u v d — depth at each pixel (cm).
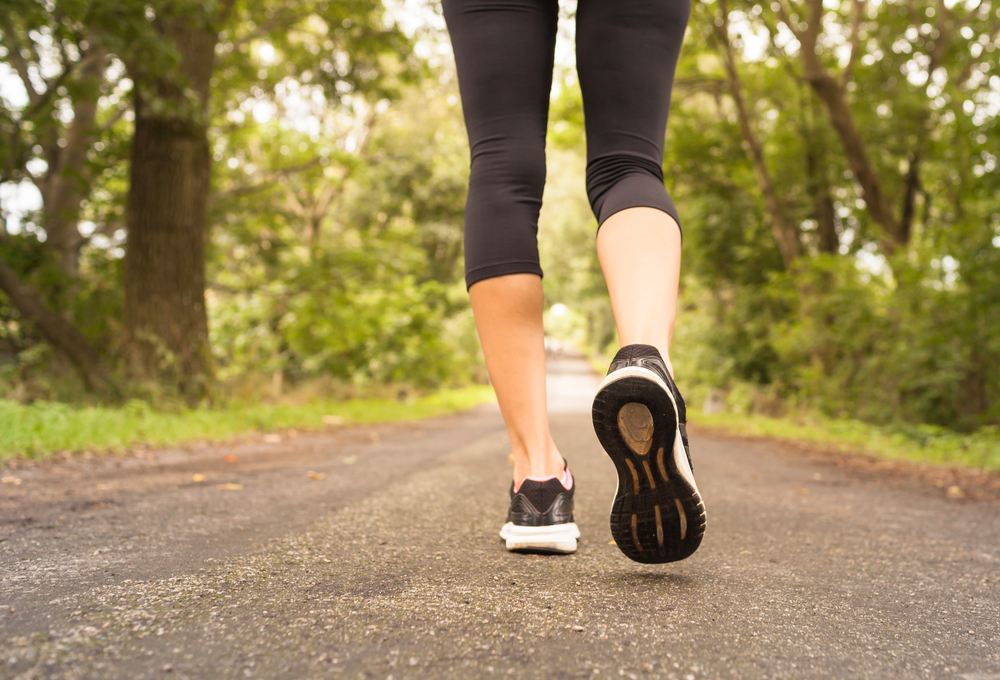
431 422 974
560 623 85
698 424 1149
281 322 1286
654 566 120
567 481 132
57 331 676
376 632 79
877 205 1146
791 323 1271
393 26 1212
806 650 80
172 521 154
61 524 150
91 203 1021
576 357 6003
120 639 74
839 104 1107
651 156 123
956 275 873
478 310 128
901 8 1311
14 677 63
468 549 129
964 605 105
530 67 129
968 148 909
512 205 126
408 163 2103
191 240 772
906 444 704
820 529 179
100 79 941
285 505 181
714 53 1305
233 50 1139
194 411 676
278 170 1370
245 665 68
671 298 106
